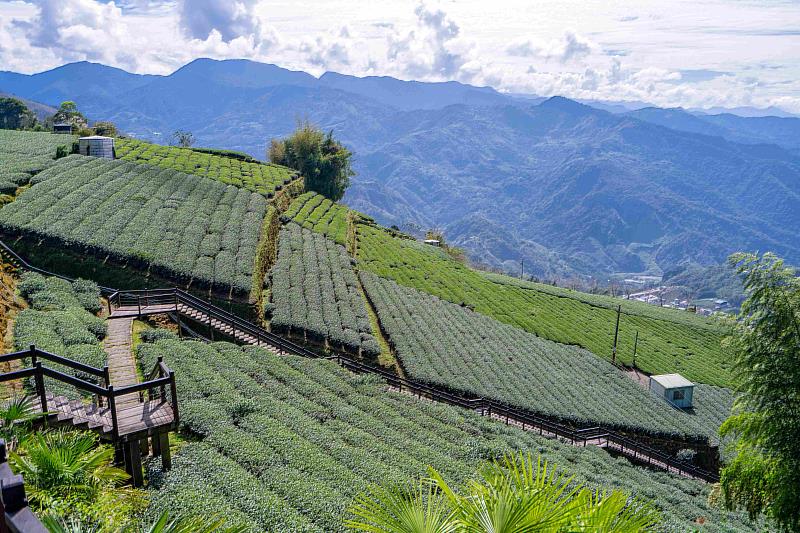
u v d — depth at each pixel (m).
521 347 50.94
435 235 117.19
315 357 31.73
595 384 48.00
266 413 19.73
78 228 35.47
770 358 18.44
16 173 43.66
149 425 13.12
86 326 24.70
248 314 34.00
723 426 19.98
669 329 75.62
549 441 30.12
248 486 13.92
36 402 12.52
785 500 17.58
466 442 23.05
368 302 46.94
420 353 39.19
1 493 4.10
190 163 65.25
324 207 73.81
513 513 6.14
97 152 55.81
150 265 33.81
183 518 8.01
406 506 6.84
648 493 25.20
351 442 19.38
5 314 24.05
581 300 81.94
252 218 48.09
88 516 8.34
